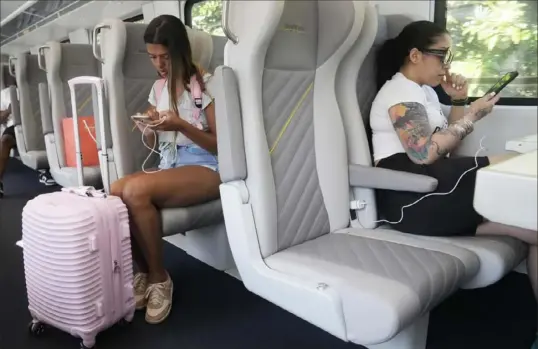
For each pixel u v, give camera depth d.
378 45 2.14
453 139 1.67
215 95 1.54
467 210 1.63
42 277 1.68
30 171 5.63
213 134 2.12
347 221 1.86
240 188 1.54
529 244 1.63
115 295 1.75
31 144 4.45
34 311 1.79
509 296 2.13
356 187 1.90
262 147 1.55
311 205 1.74
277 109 1.64
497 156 1.64
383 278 1.30
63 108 3.46
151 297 1.95
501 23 2.21
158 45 2.05
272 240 1.57
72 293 1.63
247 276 1.56
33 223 1.67
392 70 2.02
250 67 1.50
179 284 2.30
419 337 1.60
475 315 1.97
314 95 1.77
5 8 6.57
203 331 1.86
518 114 2.19
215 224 2.38
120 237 1.74
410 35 1.87
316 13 1.72
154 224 1.90
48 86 3.60
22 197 4.34
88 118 3.10
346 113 1.91
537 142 1.58
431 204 1.67
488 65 2.28
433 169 1.68
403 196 1.75
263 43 1.48
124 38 2.31
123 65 2.38
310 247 1.62
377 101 1.90
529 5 2.12
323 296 1.27
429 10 2.38
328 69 1.77
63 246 1.59
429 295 1.27
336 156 1.81
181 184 1.98
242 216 1.52
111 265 1.71
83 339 1.68
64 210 1.61
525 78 2.18
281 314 2.00
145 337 1.82
